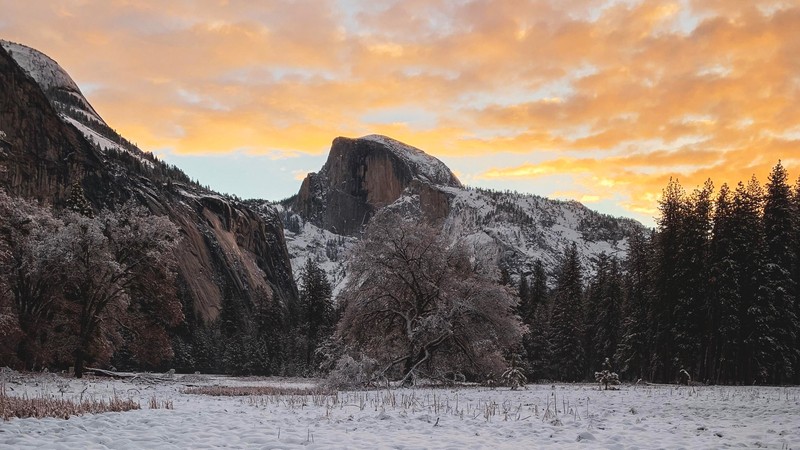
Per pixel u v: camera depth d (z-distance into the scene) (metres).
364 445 9.66
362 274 31.17
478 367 30.23
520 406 15.55
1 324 27.67
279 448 9.37
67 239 32.00
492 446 9.67
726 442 9.91
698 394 20.84
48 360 33.22
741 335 34.56
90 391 21.88
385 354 29.88
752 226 35.62
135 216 36.19
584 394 21.52
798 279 36.09
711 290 35.91
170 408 14.95
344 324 30.75
